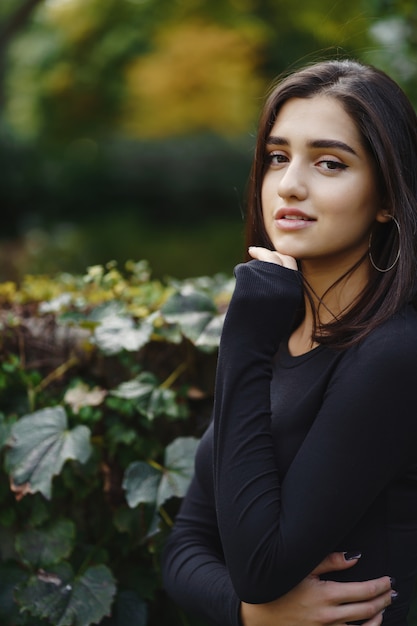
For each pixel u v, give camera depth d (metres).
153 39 14.69
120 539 1.91
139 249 12.74
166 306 1.85
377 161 1.35
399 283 1.32
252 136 1.70
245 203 1.64
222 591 1.44
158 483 1.77
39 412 1.81
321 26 3.09
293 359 1.42
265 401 1.33
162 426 1.93
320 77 1.38
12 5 13.72
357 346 1.31
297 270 1.37
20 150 16.44
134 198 18.75
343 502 1.26
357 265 1.40
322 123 1.34
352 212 1.35
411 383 1.27
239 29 12.18
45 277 2.62
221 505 1.31
